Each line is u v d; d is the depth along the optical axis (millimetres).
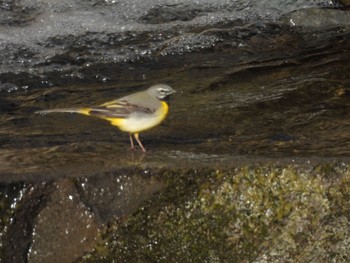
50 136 11875
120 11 18141
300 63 15461
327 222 9477
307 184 9453
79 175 9430
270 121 12305
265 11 18266
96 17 17922
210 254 9438
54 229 9336
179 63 16094
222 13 18266
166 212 9414
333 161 9539
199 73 15352
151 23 17922
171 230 9414
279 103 13125
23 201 9344
